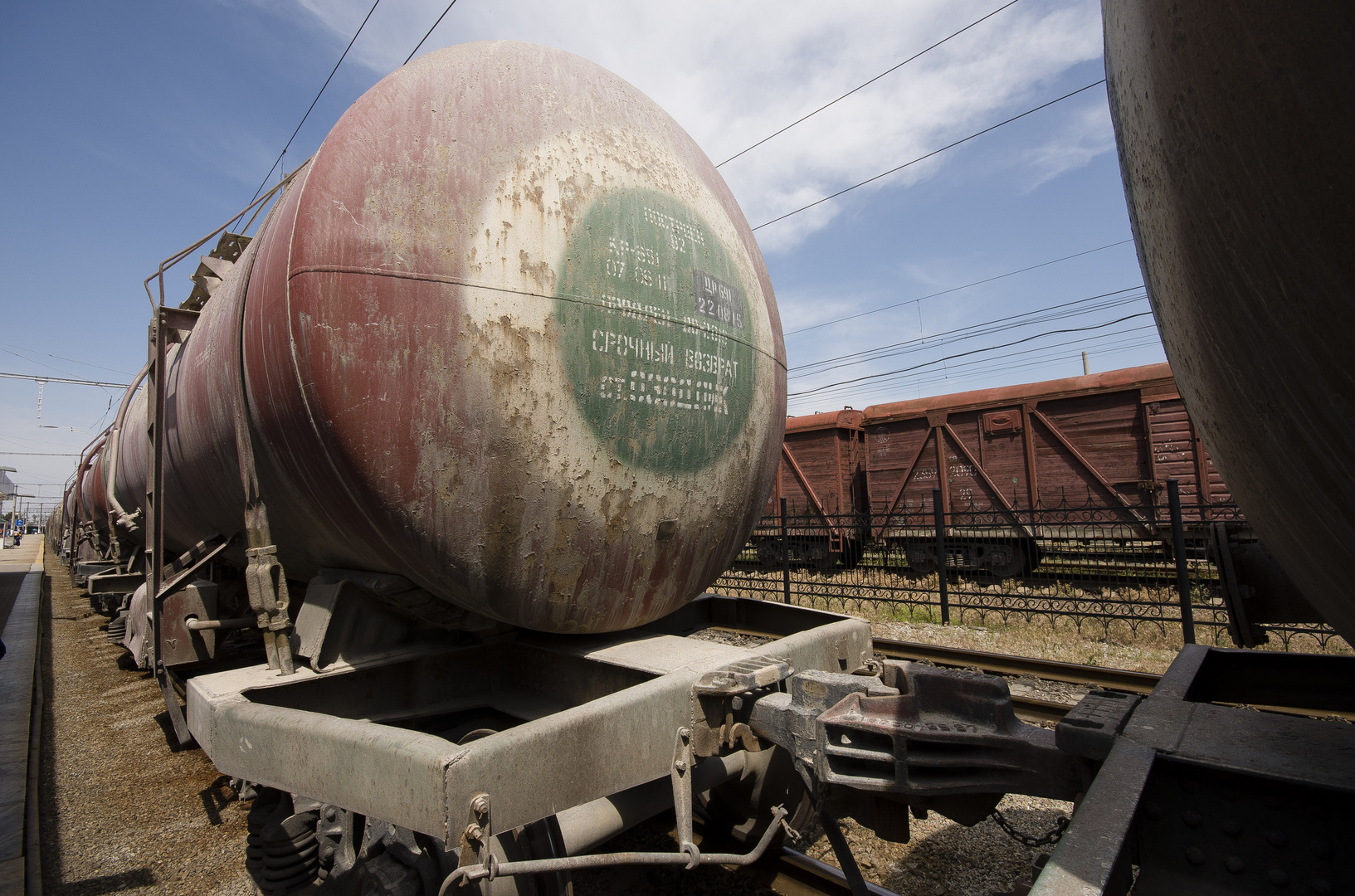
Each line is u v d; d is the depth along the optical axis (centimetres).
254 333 224
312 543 263
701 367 251
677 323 244
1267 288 80
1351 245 67
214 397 290
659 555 248
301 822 249
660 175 257
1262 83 73
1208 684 211
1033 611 749
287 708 213
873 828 214
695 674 218
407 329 201
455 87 227
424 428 203
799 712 206
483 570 218
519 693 289
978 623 806
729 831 285
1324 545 94
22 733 489
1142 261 131
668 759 205
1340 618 108
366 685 256
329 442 202
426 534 209
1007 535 1077
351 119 217
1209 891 121
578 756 179
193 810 373
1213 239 87
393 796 160
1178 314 109
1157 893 124
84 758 457
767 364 288
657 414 237
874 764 190
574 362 218
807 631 271
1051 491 1070
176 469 366
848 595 1026
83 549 1134
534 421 211
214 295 356
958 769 176
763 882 268
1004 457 1123
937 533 820
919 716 183
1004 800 348
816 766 196
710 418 255
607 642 272
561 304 217
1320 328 74
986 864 289
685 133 296
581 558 229
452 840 149
